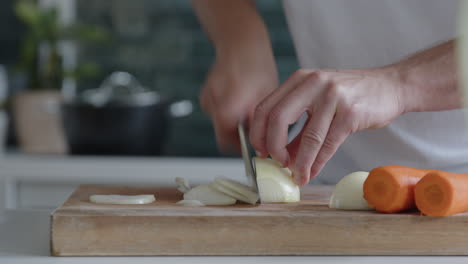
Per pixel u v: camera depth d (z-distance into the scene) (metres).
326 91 0.70
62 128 2.00
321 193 0.89
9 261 0.67
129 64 2.35
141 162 1.87
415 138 1.02
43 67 2.21
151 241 0.70
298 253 0.71
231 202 0.78
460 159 1.02
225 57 1.02
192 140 2.33
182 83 2.34
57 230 0.69
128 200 0.76
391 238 0.71
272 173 0.82
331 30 1.05
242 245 0.70
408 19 0.99
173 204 0.77
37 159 1.89
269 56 1.03
